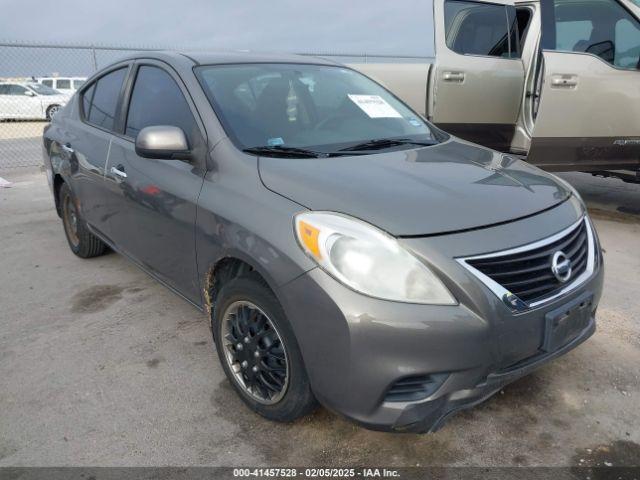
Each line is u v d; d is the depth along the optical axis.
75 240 4.52
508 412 2.51
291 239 2.07
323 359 2.02
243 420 2.48
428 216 2.05
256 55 3.41
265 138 2.71
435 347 1.90
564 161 5.03
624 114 4.96
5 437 2.39
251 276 2.33
